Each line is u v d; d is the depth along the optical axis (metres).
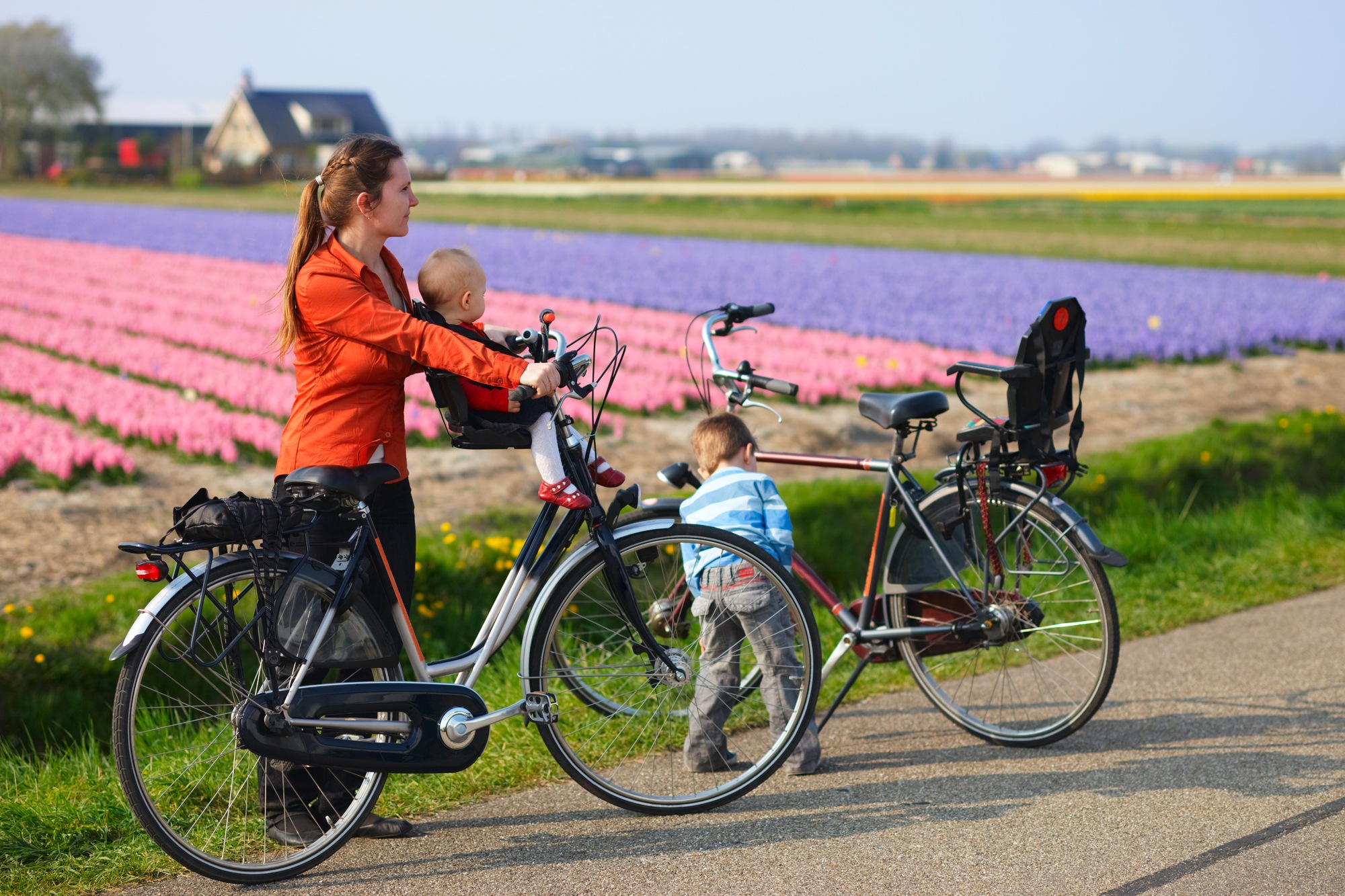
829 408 11.23
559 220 44.84
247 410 10.57
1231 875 3.16
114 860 3.26
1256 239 38.97
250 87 102.25
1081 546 4.00
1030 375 3.92
